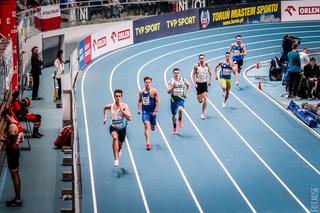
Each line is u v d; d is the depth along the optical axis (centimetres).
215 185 1686
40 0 3089
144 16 3447
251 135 2042
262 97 2438
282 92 2528
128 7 3372
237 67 2636
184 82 1978
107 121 2144
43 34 2822
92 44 2930
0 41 2114
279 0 3856
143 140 1975
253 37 3500
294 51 2400
